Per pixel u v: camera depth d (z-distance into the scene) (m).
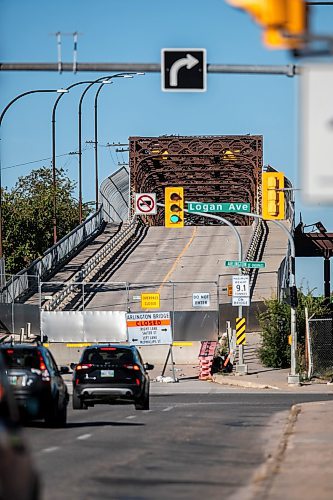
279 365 129.38
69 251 199.50
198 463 42.88
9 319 139.62
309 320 119.38
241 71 43.19
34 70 44.66
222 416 70.88
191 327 138.38
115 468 40.69
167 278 175.62
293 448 46.97
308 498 32.25
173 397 95.62
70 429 59.09
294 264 112.88
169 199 115.25
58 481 36.66
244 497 32.84
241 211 113.94
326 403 78.62
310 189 26.02
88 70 44.69
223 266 184.12
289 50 27.56
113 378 73.75
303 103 26.17
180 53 43.62
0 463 19.66
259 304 151.25
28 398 56.03
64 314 135.62
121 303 157.00
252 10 25.89
